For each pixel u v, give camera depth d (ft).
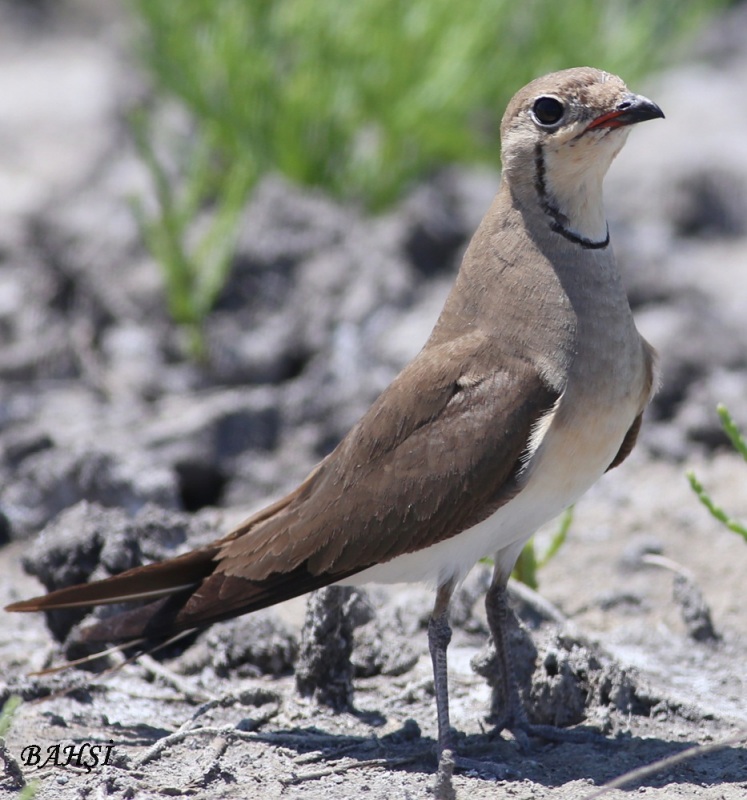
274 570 27.73
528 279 27.12
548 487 26.84
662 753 27.71
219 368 48.34
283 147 56.18
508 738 28.68
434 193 57.93
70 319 51.01
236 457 44.42
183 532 34.63
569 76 27.17
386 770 27.09
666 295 51.39
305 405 45.85
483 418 26.66
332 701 30.19
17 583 37.32
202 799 25.40
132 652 32.50
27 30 100.58
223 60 55.42
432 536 27.04
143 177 56.70
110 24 97.96
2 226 56.08
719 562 37.86
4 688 30.42
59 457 40.27
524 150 27.25
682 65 78.95
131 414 45.73
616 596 36.22
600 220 27.35
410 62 56.34
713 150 68.18
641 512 41.06
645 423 46.11
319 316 49.57
